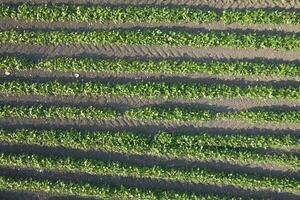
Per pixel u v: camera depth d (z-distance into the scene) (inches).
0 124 412.2
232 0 419.8
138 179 402.9
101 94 412.8
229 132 405.7
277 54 414.9
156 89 409.7
